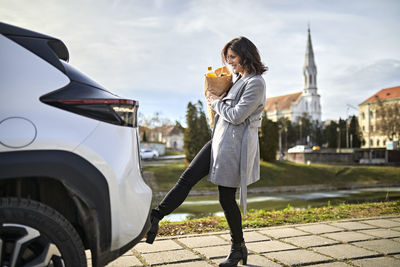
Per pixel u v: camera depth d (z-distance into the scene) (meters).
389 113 66.62
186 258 2.66
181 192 2.46
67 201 1.72
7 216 1.42
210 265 2.52
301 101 116.69
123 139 1.70
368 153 37.91
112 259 1.66
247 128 2.45
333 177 23.36
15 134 1.45
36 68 1.58
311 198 14.98
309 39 140.00
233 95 2.49
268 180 20.91
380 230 3.65
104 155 1.61
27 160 1.44
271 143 24.94
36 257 1.47
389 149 40.19
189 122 22.58
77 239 1.54
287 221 4.18
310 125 103.31
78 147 1.54
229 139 2.44
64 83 1.61
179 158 43.41
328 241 3.20
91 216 1.57
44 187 1.69
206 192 16.83
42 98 1.54
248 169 2.46
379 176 24.69
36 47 1.61
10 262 1.42
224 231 3.58
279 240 3.25
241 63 2.49
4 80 1.51
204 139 22.52
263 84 2.41
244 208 2.39
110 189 1.61
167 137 90.88
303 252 2.86
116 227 1.63
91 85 1.72
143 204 1.77
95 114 1.62
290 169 23.31
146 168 22.23
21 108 1.49
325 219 4.36
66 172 1.50
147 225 1.80
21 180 1.65
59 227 1.49
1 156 1.42
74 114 1.58
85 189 1.54
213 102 2.54
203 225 3.93
